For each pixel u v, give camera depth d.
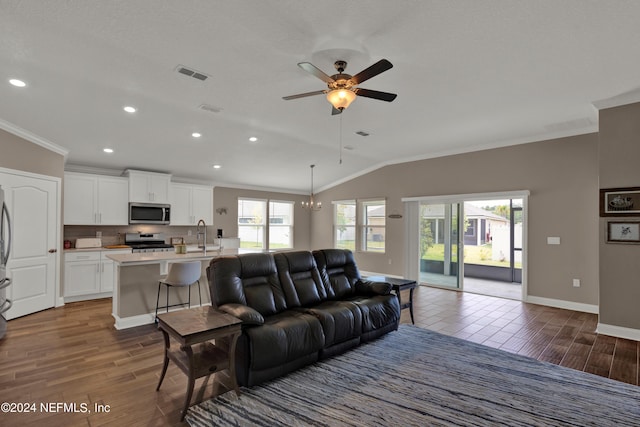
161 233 6.75
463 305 5.20
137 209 6.02
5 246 3.63
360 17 2.24
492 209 8.55
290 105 3.97
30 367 2.88
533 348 3.41
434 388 2.59
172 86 3.41
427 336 3.74
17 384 2.59
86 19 2.27
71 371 2.82
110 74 3.13
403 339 3.64
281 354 2.62
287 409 2.29
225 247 7.36
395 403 2.37
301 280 3.63
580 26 2.31
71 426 2.08
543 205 5.22
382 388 2.58
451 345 3.47
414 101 3.79
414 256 6.95
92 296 5.37
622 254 3.67
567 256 4.99
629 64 2.87
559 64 2.88
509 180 5.58
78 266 5.21
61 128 4.38
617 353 3.26
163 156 5.80
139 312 4.00
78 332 3.75
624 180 3.64
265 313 3.10
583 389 2.58
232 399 2.41
